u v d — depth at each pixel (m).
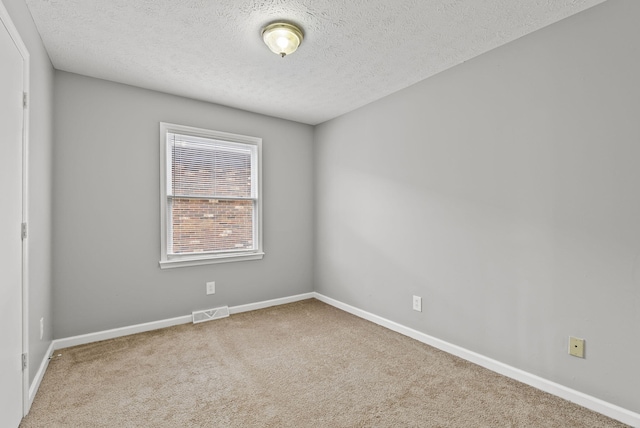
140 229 3.02
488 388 2.06
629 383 1.72
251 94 3.18
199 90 3.10
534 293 2.10
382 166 3.24
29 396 1.82
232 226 3.60
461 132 2.52
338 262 3.82
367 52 2.38
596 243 1.84
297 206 4.10
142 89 3.04
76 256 2.72
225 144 3.54
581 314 1.89
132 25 2.06
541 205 2.06
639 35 1.68
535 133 2.09
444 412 1.81
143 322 3.04
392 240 3.12
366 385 2.09
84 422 1.71
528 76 2.12
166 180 3.17
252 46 2.32
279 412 1.81
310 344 2.75
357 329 3.11
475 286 2.43
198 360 2.44
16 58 1.65
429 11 1.91
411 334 2.92
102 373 2.23
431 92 2.76
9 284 1.55
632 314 1.71
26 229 1.80
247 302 3.70
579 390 1.89
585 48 1.86
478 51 2.35
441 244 2.67
